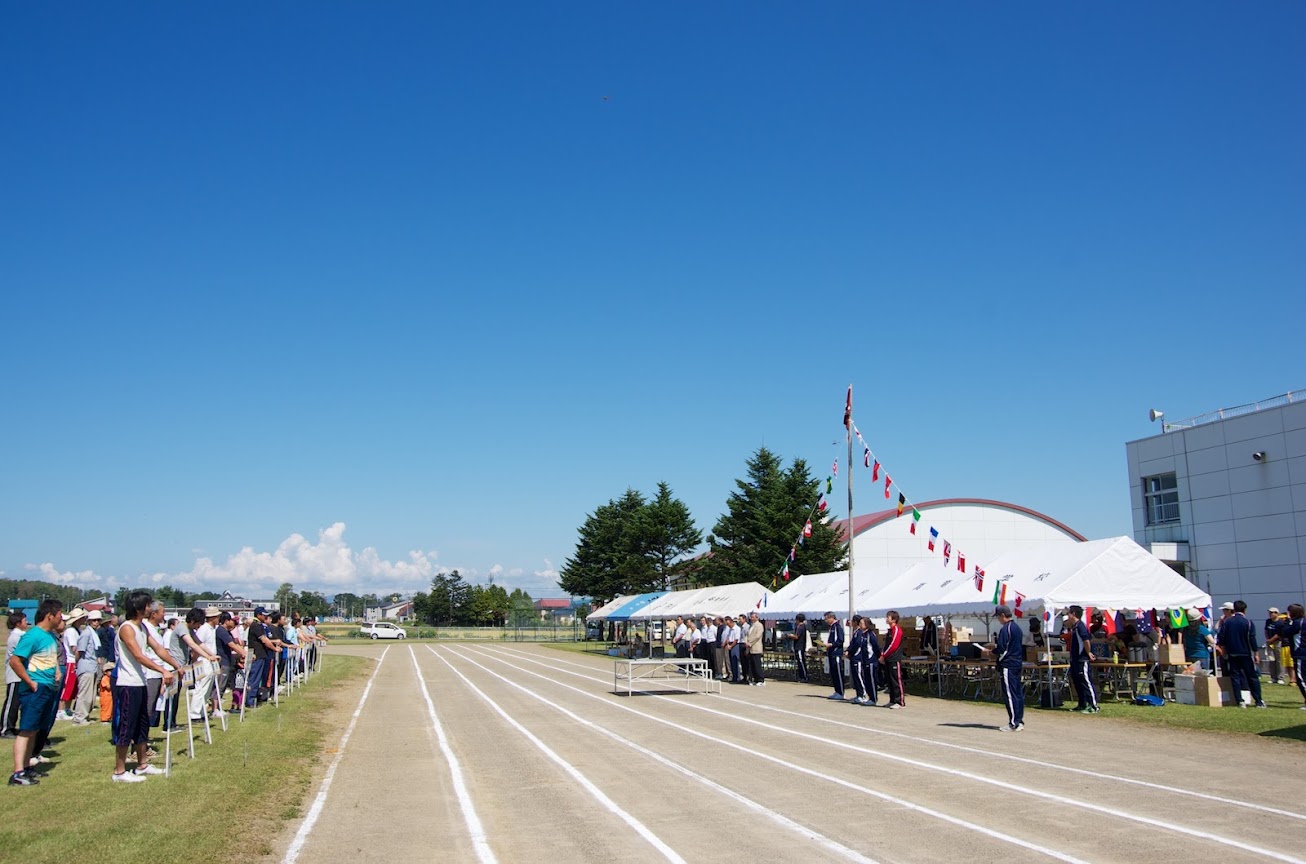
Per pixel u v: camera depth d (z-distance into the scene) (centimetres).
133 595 1087
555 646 6731
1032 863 739
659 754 1362
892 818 906
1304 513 3269
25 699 1028
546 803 1021
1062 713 1836
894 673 2047
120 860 725
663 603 4675
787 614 3250
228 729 1551
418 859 789
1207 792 1022
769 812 944
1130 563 2077
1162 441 3912
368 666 4028
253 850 805
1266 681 2359
